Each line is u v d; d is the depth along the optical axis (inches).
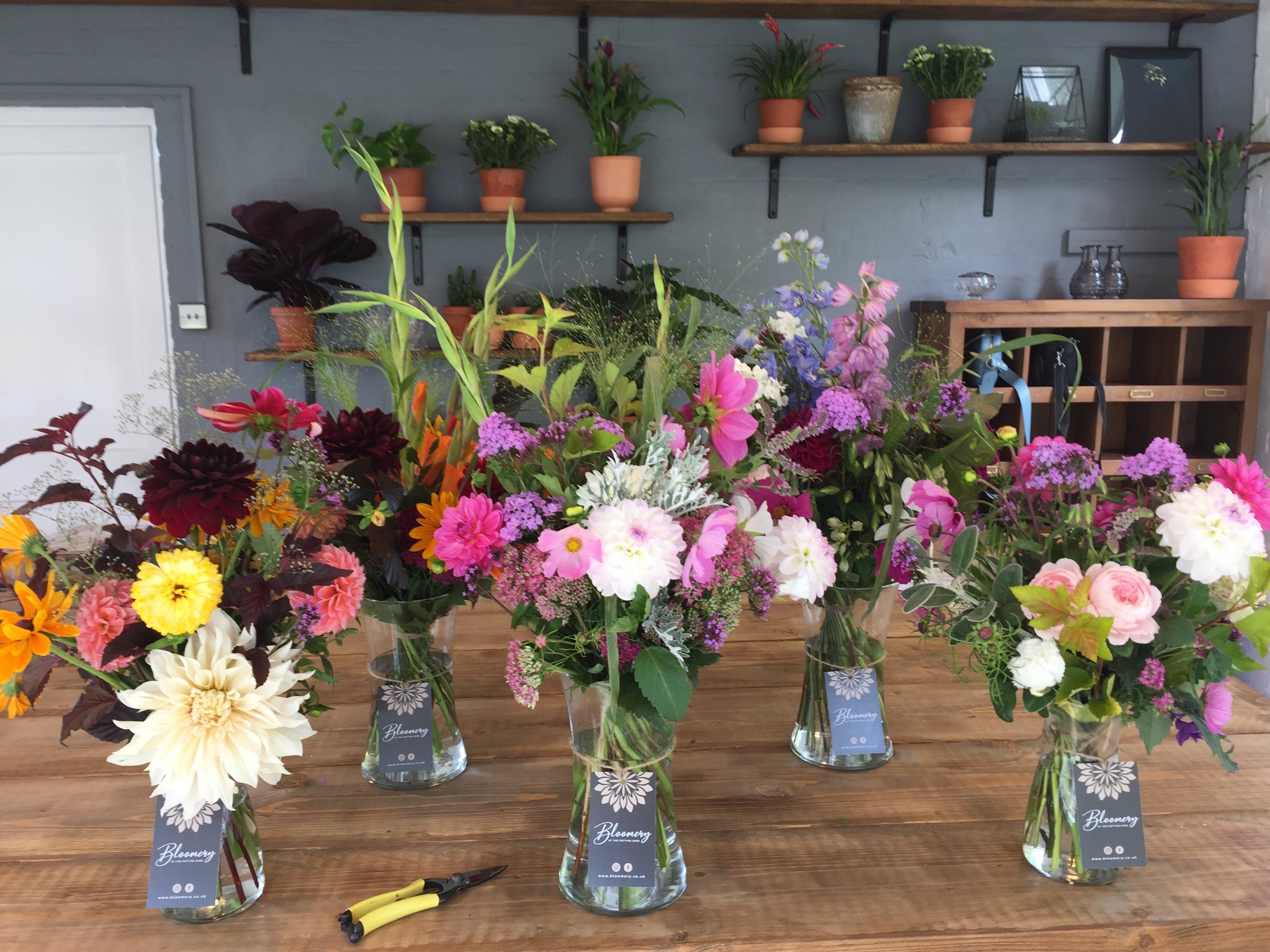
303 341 123.3
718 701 54.4
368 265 137.5
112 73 130.4
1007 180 141.3
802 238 47.6
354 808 43.1
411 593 42.9
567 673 34.6
